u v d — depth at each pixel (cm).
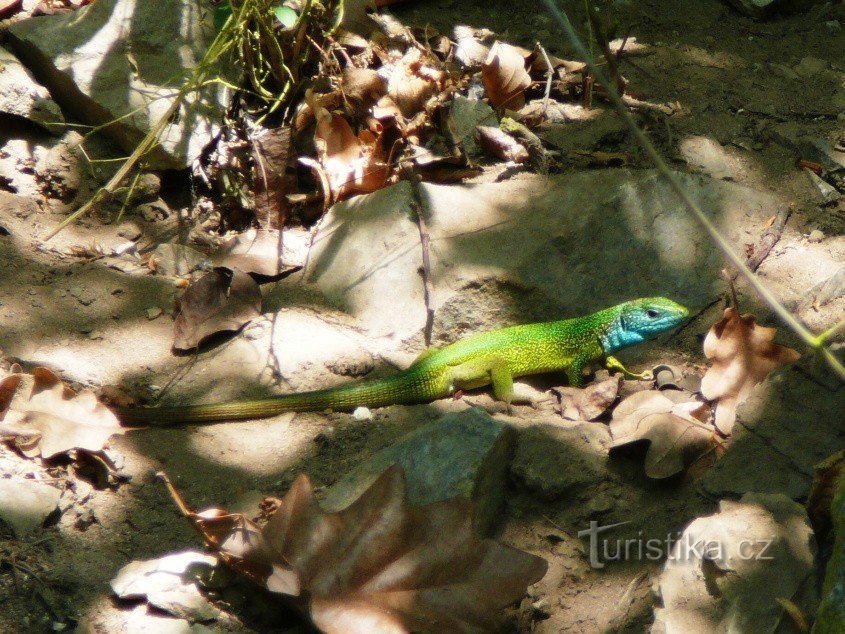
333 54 1075
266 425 772
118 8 1031
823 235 951
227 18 1005
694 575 625
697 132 1060
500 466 706
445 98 1041
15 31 1005
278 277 911
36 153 957
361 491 661
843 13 1264
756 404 764
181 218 965
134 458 724
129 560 650
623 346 837
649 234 912
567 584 666
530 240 891
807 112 1101
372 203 934
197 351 831
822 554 624
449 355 802
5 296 838
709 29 1230
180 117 973
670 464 713
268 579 571
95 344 817
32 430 698
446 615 579
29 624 594
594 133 1044
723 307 885
